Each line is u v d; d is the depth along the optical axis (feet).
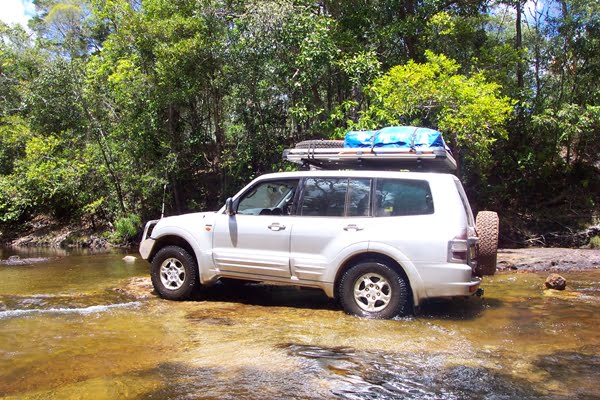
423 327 16.80
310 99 48.39
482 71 46.34
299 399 10.77
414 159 19.98
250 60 48.96
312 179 19.95
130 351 14.37
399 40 54.34
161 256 22.06
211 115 58.85
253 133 53.93
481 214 20.40
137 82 49.88
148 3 52.44
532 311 18.99
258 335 15.93
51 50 71.36
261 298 22.12
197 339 15.52
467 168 48.34
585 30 50.34
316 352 14.05
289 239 19.48
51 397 11.07
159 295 22.56
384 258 18.30
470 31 51.57
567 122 48.29
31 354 14.16
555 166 54.65
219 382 11.82
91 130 56.39
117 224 54.54
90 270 32.81
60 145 59.72
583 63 52.13
